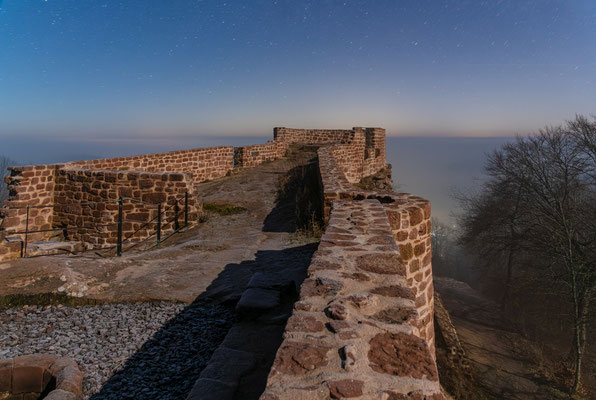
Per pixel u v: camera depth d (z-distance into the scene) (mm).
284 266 5988
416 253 5961
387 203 6285
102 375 3215
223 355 3127
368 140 23312
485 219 23438
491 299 26547
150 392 2955
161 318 4363
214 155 16688
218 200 11664
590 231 17188
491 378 14430
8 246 7285
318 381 1542
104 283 5301
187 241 8203
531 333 19859
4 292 4863
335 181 8773
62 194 10266
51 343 3801
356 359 1690
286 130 23000
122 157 12758
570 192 17984
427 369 1634
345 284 2613
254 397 2611
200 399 2525
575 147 17266
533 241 19828
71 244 8852
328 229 4250
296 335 1929
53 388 3119
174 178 9477
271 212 10289
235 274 5672
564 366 16406
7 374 3197
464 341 18016
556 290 18188
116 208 9680
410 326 2027
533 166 18953
